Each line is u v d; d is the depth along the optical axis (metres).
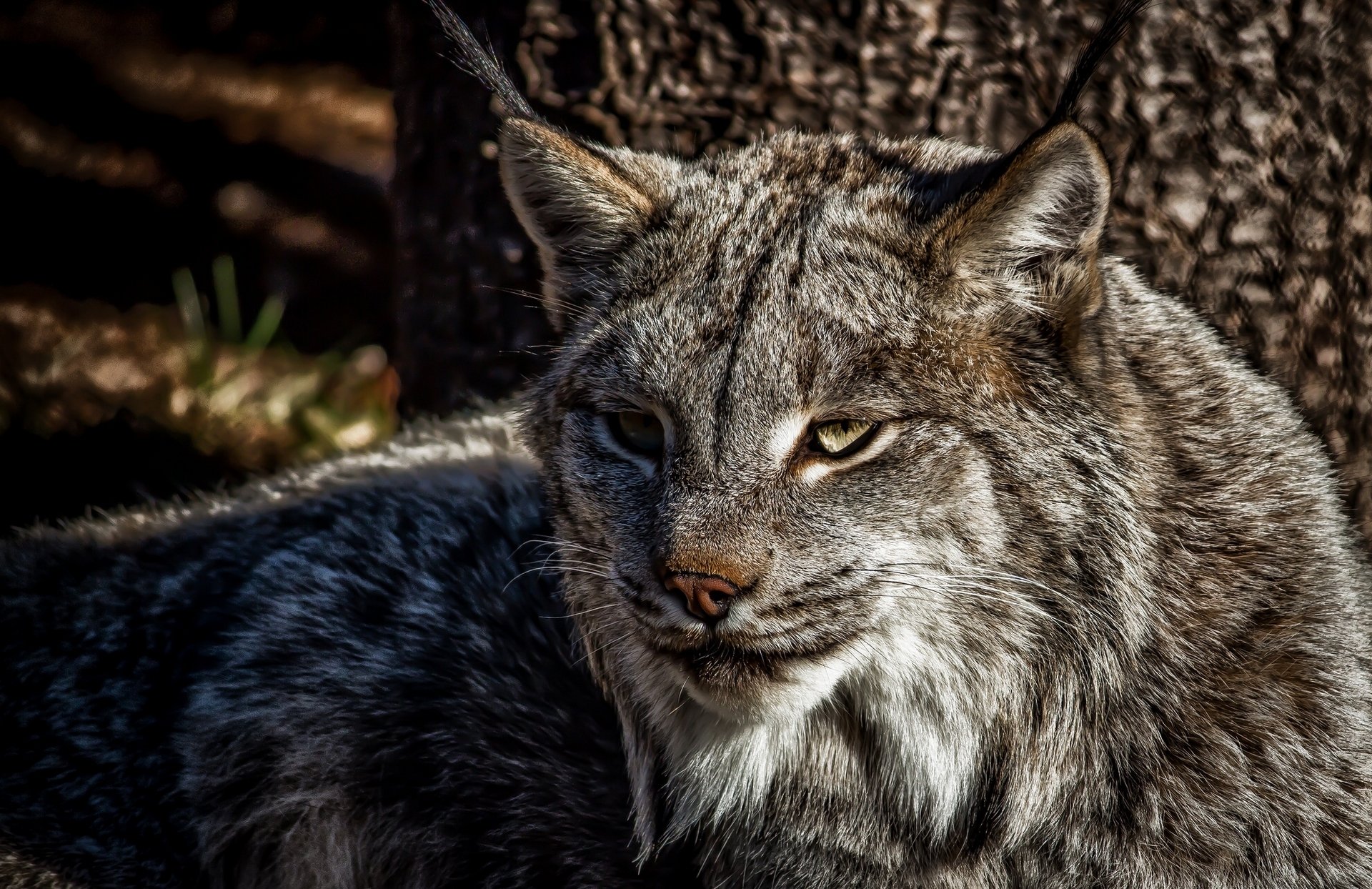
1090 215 6.23
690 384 6.36
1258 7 9.50
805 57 9.65
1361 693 6.79
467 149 10.37
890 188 6.77
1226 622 6.67
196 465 13.69
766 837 7.21
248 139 19.28
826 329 6.30
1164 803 6.62
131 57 19.91
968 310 6.35
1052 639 6.46
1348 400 10.00
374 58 20.33
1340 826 6.63
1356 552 7.29
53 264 17.88
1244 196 9.67
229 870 8.47
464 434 10.00
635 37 9.74
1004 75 9.58
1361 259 9.92
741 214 6.76
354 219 18.59
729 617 6.25
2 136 19.11
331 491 9.45
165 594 8.87
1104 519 6.40
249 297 17.67
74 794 8.27
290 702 8.48
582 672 8.42
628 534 6.59
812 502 6.27
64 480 13.27
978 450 6.29
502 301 10.51
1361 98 9.72
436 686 8.45
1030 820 6.75
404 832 8.38
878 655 6.53
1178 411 6.91
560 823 8.16
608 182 6.98
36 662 8.60
